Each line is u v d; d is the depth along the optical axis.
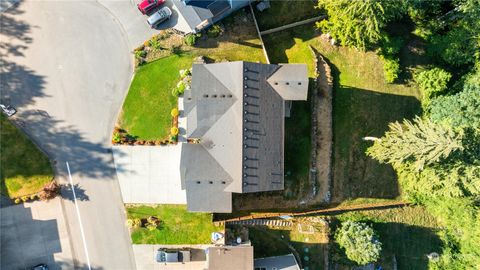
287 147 56.78
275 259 55.41
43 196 54.16
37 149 55.47
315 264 57.06
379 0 50.12
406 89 60.56
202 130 51.06
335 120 58.38
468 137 50.59
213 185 50.25
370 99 59.25
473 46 56.78
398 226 60.81
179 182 55.69
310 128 57.16
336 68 58.78
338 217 58.53
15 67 55.69
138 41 56.38
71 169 55.69
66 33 56.03
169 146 55.72
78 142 55.72
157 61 56.44
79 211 55.69
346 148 58.47
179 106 56.06
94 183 55.72
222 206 50.44
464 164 50.44
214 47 56.97
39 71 55.81
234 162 49.66
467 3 54.97
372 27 52.94
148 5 54.97
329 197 57.72
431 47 59.94
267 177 50.59
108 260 55.81
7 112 55.25
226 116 50.25
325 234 57.12
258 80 50.41
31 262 55.44
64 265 55.69
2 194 55.09
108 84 56.06
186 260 54.53
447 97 57.09
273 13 57.91
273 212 56.53
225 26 57.09
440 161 50.53
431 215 62.25
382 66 59.69
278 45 57.91
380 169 59.44
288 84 50.78
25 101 55.62
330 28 55.66
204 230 55.41
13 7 55.81
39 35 55.88
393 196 60.00
